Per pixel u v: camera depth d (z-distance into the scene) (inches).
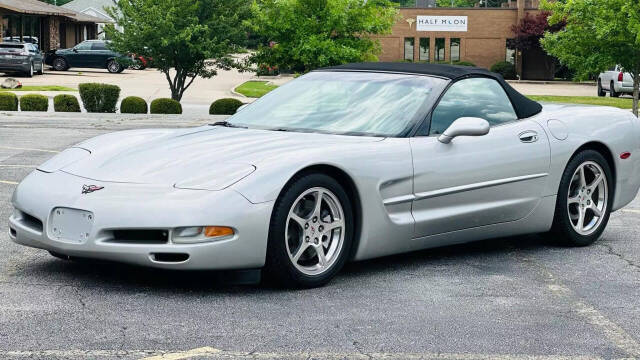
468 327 181.0
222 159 205.6
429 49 2349.9
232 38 1003.3
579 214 267.9
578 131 265.4
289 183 202.1
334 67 260.8
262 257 198.1
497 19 2327.8
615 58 818.2
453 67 252.1
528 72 2337.6
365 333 175.3
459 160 234.1
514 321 186.2
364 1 842.2
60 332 171.2
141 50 994.7
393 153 221.6
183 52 993.5
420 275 227.0
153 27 981.8
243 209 193.6
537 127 256.1
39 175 214.8
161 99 882.8
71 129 678.5
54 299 194.9
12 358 155.3
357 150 216.1
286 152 207.3
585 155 265.9
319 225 209.9
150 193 194.4
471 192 238.1
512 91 257.6
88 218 195.9
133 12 983.0
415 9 2333.9
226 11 1005.2
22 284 207.3
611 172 277.7
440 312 192.1
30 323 176.7
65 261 231.9
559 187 260.8
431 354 163.2
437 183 229.9
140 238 194.7
